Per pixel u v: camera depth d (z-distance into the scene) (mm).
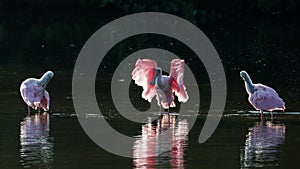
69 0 166000
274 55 98938
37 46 110938
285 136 53031
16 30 132000
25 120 58500
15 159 46406
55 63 93625
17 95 70250
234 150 49062
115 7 164500
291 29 131625
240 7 153875
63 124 57125
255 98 58844
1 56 100250
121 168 44500
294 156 47344
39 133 53906
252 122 58188
